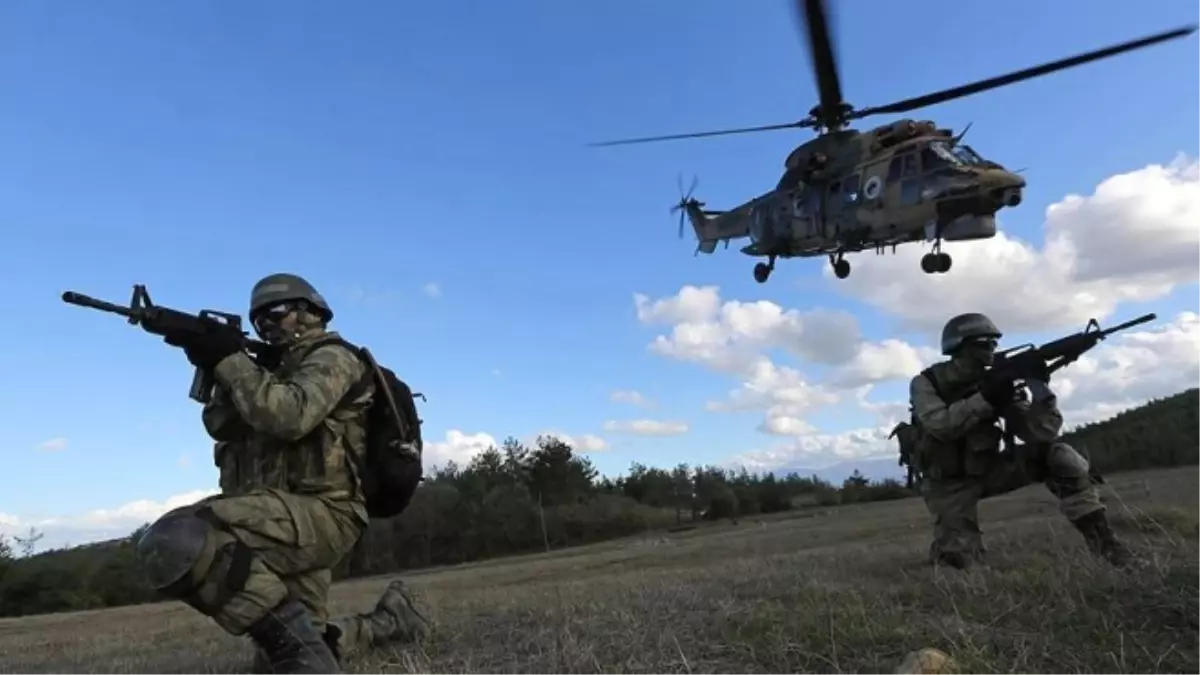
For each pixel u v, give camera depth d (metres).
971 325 7.25
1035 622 4.57
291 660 3.84
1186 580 4.93
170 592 3.70
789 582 6.79
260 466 4.25
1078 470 6.74
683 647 4.64
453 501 41.75
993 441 7.25
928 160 16.86
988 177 16.34
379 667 4.83
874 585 6.19
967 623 4.65
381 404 4.38
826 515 35.69
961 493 7.38
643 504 49.84
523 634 5.46
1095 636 4.27
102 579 28.59
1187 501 12.38
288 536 4.04
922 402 7.34
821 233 18.70
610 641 4.85
